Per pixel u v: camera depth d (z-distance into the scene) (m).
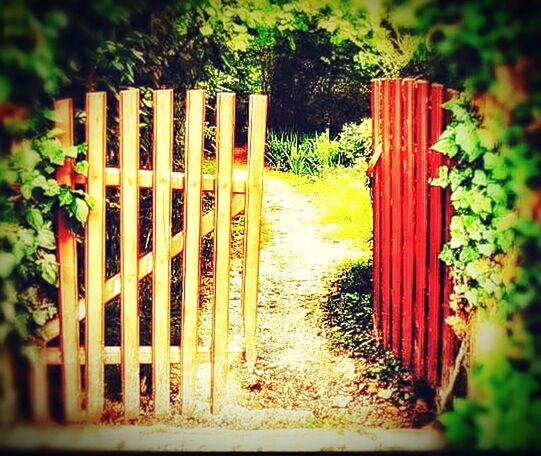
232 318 4.90
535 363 3.21
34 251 3.16
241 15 4.14
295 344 4.49
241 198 3.48
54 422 3.53
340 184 7.32
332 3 4.20
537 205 3.03
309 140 8.02
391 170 3.96
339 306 4.96
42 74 2.96
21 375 3.46
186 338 3.56
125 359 3.52
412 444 3.50
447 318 3.46
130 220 3.36
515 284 3.15
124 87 3.52
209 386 3.99
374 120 4.20
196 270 3.47
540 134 2.98
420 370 3.88
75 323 3.43
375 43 4.18
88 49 3.23
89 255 3.36
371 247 6.00
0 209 3.09
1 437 3.41
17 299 3.25
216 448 3.48
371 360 4.22
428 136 3.52
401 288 3.99
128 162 3.29
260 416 3.71
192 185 3.36
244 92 7.86
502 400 3.26
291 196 7.32
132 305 3.46
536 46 2.94
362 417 3.70
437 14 3.06
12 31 2.87
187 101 3.28
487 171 3.11
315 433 3.58
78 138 3.42
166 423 3.61
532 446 3.27
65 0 2.97
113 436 3.49
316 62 7.46
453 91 3.28
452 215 3.46
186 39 4.06
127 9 3.30
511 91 2.99
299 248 6.00
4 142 3.02
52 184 3.12
